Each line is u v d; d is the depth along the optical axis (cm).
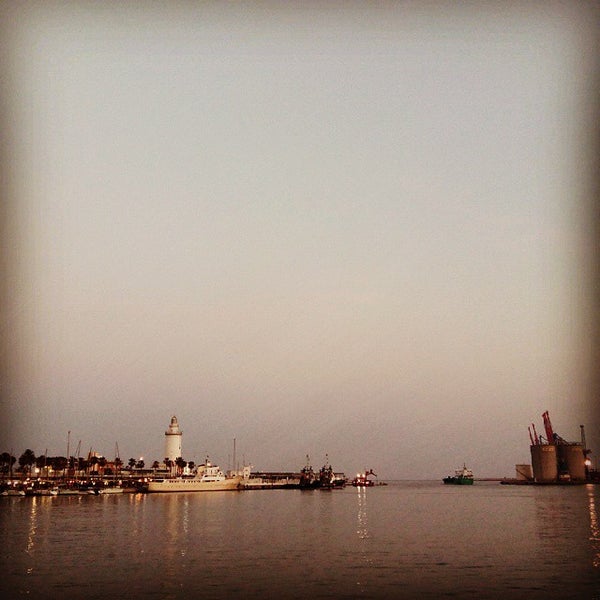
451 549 7338
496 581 5322
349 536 8775
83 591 4947
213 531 9288
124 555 6750
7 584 5197
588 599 4703
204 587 5084
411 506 16988
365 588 5050
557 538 8519
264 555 6794
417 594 4859
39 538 8250
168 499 18488
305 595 4822
